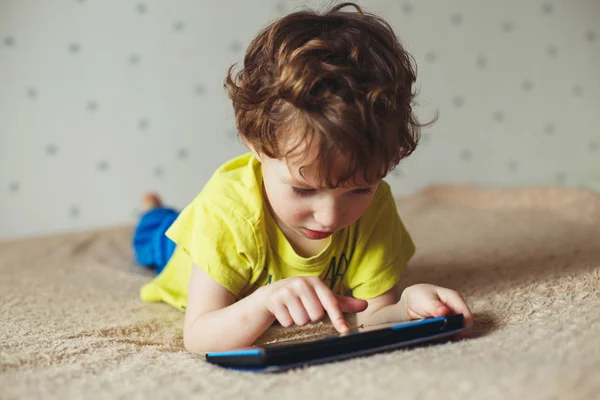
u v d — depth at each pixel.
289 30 0.79
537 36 2.15
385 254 0.96
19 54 1.92
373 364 0.63
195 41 2.00
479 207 1.98
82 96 1.96
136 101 1.99
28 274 1.32
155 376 0.65
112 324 0.94
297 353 0.64
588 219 1.66
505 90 2.16
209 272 0.88
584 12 2.15
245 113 0.80
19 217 1.97
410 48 2.10
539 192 1.98
